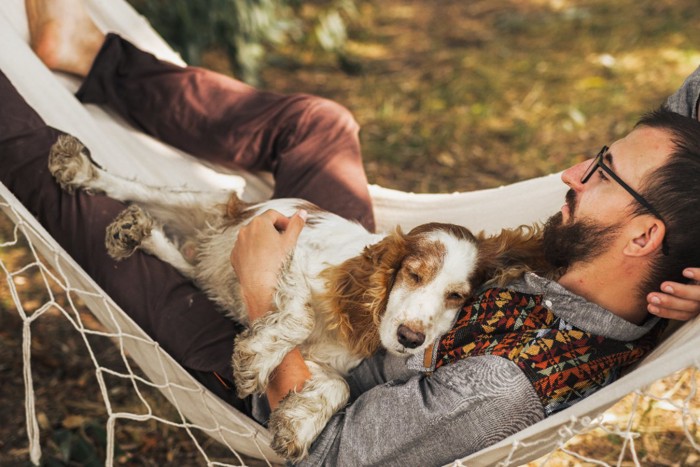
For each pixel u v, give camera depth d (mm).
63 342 2330
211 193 1662
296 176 1775
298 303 1404
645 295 1301
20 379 2195
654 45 4680
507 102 4074
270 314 1391
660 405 2117
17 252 2695
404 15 5555
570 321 1312
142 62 1879
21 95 1652
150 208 1659
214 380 1488
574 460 1989
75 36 1865
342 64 4559
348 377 1480
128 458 2006
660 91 4086
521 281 1368
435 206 1800
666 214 1252
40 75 1738
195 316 1524
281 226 1484
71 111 1755
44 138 1576
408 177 3375
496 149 3604
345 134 1828
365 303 1422
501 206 1719
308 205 1603
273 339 1382
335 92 4273
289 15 5176
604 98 4039
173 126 1866
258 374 1374
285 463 1396
